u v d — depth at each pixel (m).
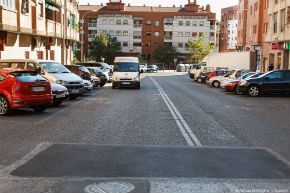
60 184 4.76
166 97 18.19
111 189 4.57
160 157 6.15
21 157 6.10
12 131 8.43
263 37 44.91
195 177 5.08
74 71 21.39
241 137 7.97
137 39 86.56
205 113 12.03
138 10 89.12
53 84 13.80
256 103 15.77
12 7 21.52
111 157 6.12
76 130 8.60
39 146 6.90
